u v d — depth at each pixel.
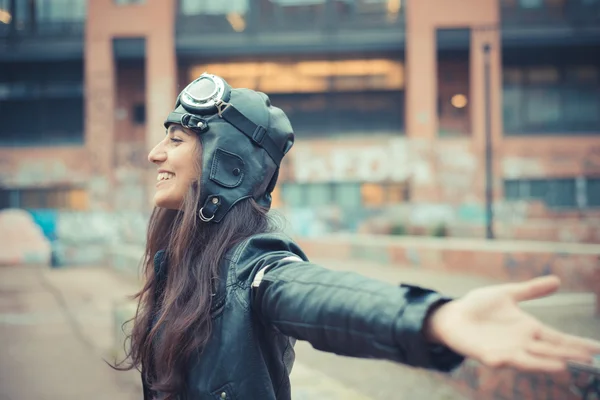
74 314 9.34
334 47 35.75
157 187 1.36
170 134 1.36
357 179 35.62
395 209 30.92
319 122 36.62
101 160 35.56
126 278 14.58
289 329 1.01
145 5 35.78
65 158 36.16
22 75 37.47
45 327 8.19
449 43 35.59
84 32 36.50
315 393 3.48
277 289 1.05
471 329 0.70
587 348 0.65
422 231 22.33
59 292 12.10
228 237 1.25
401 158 35.00
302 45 35.50
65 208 36.59
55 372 5.66
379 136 36.25
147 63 35.69
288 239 1.26
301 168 35.78
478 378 4.39
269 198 1.42
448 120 37.00
